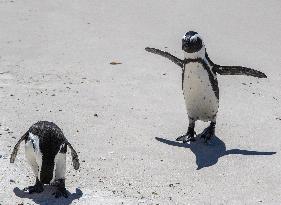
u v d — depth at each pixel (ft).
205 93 64.18
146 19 115.03
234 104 78.13
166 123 70.54
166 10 120.78
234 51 99.91
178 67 91.61
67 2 123.03
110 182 54.44
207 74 63.57
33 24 107.96
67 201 49.34
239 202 52.49
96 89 79.71
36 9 117.29
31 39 99.91
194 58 62.64
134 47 99.60
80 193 51.21
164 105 76.18
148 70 89.10
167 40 104.06
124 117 70.79
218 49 100.32
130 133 66.39
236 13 120.16
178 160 60.85
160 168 58.59
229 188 55.31
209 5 124.47
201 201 52.26
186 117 72.95
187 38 62.03
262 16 119.03
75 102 73.97
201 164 60.23
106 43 100.68
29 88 77.77
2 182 51.83
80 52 95.40
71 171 55.93
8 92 75.15
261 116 74.38
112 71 87.71
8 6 118.42
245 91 83.51
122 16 116.16
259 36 108.47
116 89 80.38
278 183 56.70
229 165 60.23
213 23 114.11
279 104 79.30
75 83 81.51
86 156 59.57
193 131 66.85
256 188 55.52
